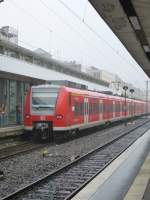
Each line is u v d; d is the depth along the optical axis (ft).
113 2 39.01
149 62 90.17
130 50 71.00
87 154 59.93
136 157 57.31
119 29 52.11
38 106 81.20
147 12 43.78
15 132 81.20
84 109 95.61
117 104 145.28
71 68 161.89
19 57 112.78
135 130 121.60
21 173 45.52
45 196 34.99
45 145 74.69
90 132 110.93
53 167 49.55
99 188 35.63
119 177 41.34
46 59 132.98
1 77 84.74
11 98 90.99
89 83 152.05
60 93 81.51
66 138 86.79
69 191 36.88
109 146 74.79
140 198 29.43
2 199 32.17
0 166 49.90
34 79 97.86
